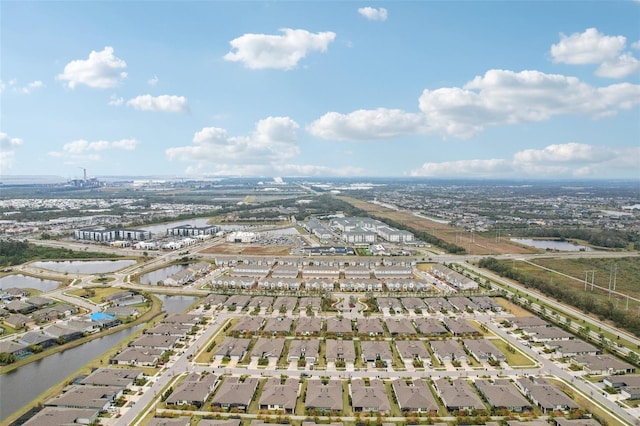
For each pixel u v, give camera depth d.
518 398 111.06
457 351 139.25
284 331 157.38
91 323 161.25
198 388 114.19
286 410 108.25
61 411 103.25
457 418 104.50
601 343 148.38
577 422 100.81
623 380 121.19
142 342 145.12
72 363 134.50
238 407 109.62
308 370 129.62
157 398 112.88
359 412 108.00
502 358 137.25
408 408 108.94
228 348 140.38
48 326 161.00
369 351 138.12
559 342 146.88
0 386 119.81
